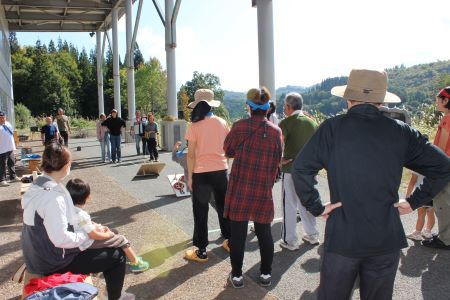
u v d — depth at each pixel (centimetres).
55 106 7288
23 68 7600
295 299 357
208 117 434
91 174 1102
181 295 370
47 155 289
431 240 463
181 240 520
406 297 352
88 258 307
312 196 221
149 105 8712
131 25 2248
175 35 1652
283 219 470
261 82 829
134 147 1905
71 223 294
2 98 2017
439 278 386
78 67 9350
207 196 439
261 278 383
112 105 8444
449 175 216
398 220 214
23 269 324
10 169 991
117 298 336
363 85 217
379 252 207
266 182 364
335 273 215
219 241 514
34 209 281
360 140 211
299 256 454
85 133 3014
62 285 246
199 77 9006
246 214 364
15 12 2539
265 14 812
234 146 367
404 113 498
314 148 223
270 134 363
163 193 811
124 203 731
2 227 603
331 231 215
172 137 1631
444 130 449
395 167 211
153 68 8831
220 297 364
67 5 2339
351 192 209
